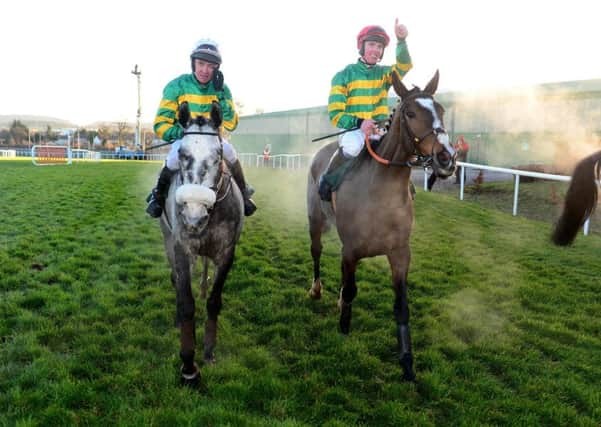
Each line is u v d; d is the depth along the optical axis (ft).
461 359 10.87
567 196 10.01
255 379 9.68
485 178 50.37
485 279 16.55
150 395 9.05
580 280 16.40
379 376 10.19
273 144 91.20
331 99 12.20
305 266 17.46
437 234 23.24
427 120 9.09
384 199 10.09
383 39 11.72
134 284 15.19
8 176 48.52
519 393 9.61
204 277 13.89
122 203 31.53
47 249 18.75
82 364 10.07
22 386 9.27
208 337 10.54
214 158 8.86
